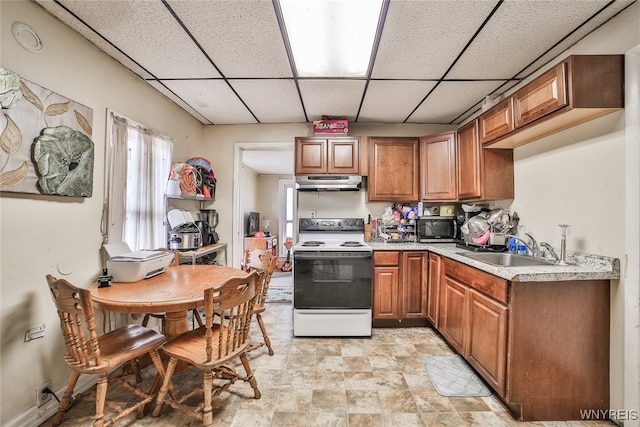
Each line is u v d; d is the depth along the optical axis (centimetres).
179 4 148
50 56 155
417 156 304
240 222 355
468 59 198
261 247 585
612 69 145
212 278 192
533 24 161
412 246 276
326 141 304
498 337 161
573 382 153
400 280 273
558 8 148
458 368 204
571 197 176
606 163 154
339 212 336
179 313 193
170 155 264
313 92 253
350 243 302
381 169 304
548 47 183
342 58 200
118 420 150
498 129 209
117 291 160
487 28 165
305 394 174
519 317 151
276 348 234
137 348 150
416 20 158
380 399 170
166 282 181
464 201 278
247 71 217
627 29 146
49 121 153
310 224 321
